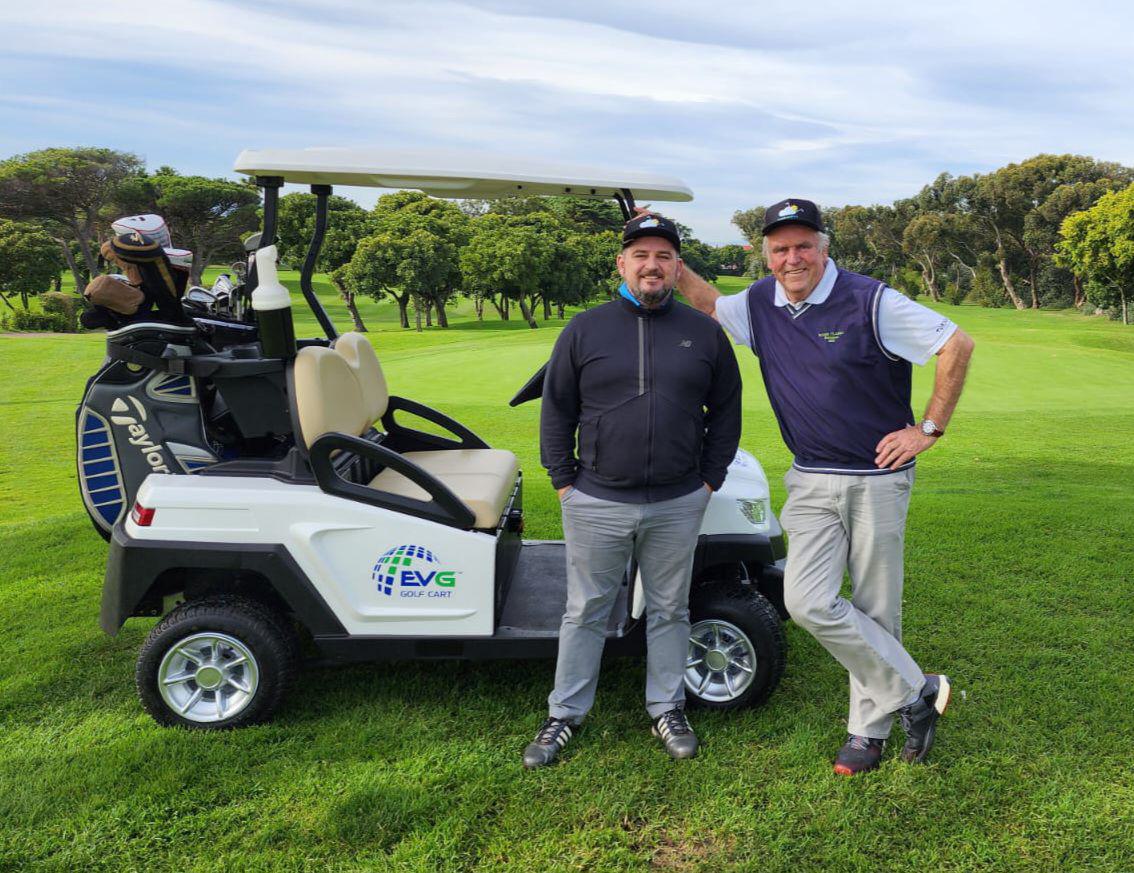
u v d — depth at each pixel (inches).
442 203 2395.4
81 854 84.7
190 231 2354.8
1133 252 1786.4
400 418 442.3
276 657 105.8
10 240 2006.6
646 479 96.7
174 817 90.5
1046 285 2736.2
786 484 100.0
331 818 89.7
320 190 133.8
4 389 709.3
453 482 118.9
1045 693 116.0
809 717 110.4
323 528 105.4
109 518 114.7
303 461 109.3
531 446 382.9
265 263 105.7
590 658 104.3
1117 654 128.5
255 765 100.2
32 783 96.3
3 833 88.1
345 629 108.2
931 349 87.3
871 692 97.7
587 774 98.0
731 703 111.0
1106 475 324.8
